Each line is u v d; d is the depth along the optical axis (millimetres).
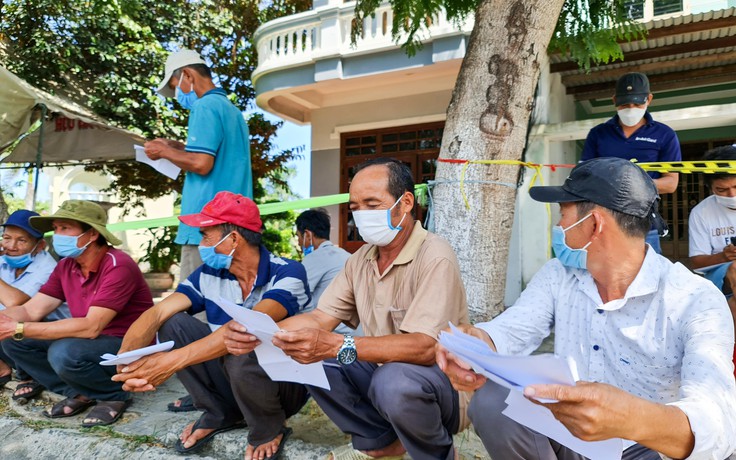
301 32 9016
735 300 2268
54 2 8391
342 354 1891
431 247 2102
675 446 1184
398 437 2145
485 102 2986
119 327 3139
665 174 3527
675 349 1497
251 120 10297
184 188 3496
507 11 2945
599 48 3967
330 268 3527
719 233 2938
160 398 3441
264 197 11922
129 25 8844
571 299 1714
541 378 1167
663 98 8711
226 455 2551
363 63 8594
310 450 2424
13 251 3516
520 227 6945
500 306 3104
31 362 3219
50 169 16891
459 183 3033
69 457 2695
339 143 9953
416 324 1968
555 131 6695
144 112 9133
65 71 8930
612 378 1613
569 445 1336
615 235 1518
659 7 7820
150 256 11180
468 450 2506
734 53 6766
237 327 2020
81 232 2984
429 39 7930
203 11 10102
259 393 2309
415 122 9258
